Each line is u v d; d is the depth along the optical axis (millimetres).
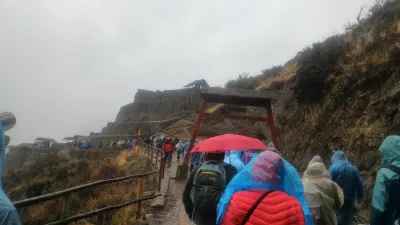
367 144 11250
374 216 3986
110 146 50781
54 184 24984
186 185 4934
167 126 67688
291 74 25375
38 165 36312
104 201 11641
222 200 3258
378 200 3945
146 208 10633
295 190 3373
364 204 9602
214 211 4367
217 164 4707
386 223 3922
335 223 4801
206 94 17969
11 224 1898
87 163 30453
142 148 30000
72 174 26531
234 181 3264
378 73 12375
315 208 4660
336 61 16422
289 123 20766
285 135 20953
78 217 5598
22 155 70562
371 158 10719
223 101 18578
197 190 4465
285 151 19812
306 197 4785
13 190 26094
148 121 80188
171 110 86250
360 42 14789
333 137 13789
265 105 18281
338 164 6340
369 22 16312
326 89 16266
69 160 38531
